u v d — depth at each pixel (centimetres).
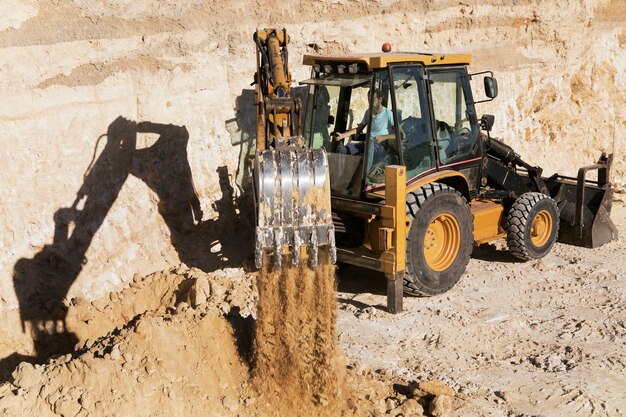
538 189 906
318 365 535
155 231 791
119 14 771
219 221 854
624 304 750
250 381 533
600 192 924
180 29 822
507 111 1160
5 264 671
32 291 684
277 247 507
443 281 763
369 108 715
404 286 744
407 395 562
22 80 696
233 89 876
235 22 872
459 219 765
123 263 755
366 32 995
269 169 515
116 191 764
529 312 733
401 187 692
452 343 661
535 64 1184
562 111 1216
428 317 716
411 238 720
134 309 729
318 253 552
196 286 700
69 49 732
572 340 668
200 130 846
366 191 731
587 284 808
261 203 511
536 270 853
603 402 562
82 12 743
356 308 737
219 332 566
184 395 495
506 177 895
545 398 567
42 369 496
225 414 499
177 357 521
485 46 1127
